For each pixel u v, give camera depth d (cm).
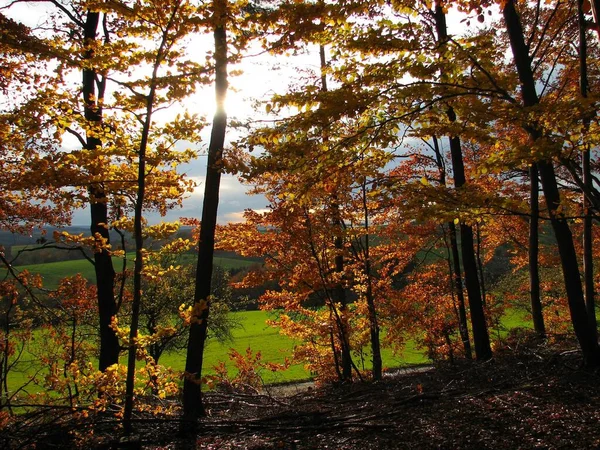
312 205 1032
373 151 693
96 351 1085
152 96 595
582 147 565
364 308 1219
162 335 595
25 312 809
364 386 1035
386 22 573
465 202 598
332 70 630
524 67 696
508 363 890
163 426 677
